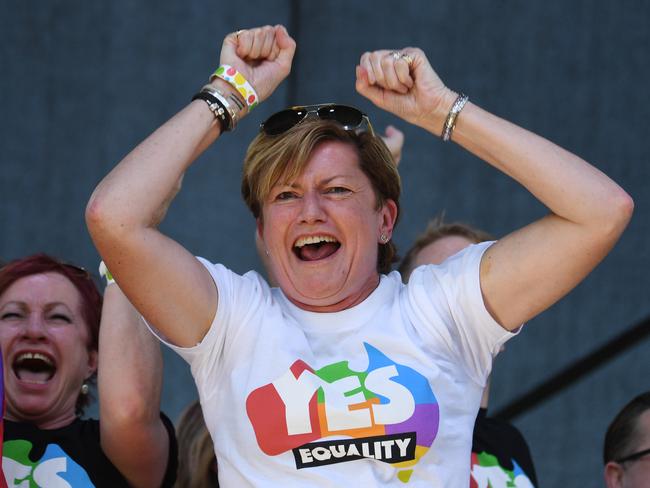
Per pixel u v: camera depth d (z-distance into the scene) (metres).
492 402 14.89
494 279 7.99
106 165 14.87
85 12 14.92
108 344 9.22
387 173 8.48
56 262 10.41
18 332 9.98
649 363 14.87
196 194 15.05
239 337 8.02
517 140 7.91
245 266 15.12
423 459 7.70
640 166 15.00
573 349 14.91
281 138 8.19
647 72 15.03
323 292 8.12
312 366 7.87
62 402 10.11
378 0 15.30
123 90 14.95
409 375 7.82
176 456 9.86
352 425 7.66
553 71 15.09
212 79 8.30
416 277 8.34
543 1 15.13
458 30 15.23
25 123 14.76
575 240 7.76
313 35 15.34
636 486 10.57
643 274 14.95
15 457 9.29
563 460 14.81
